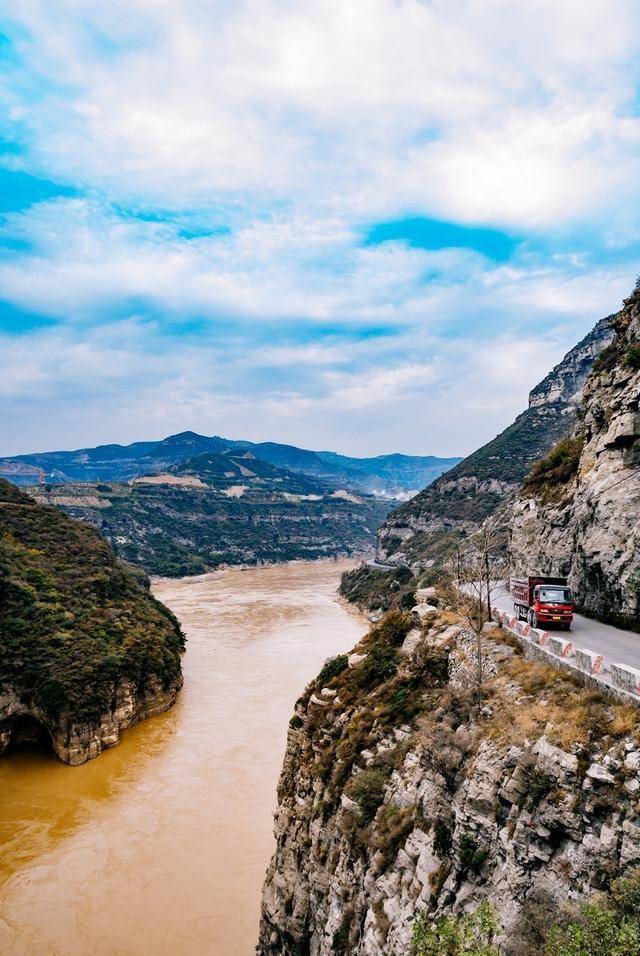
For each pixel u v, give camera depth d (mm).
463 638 26844
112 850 40531
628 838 12922
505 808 15914
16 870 38562
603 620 29859
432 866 17141
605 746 14648
